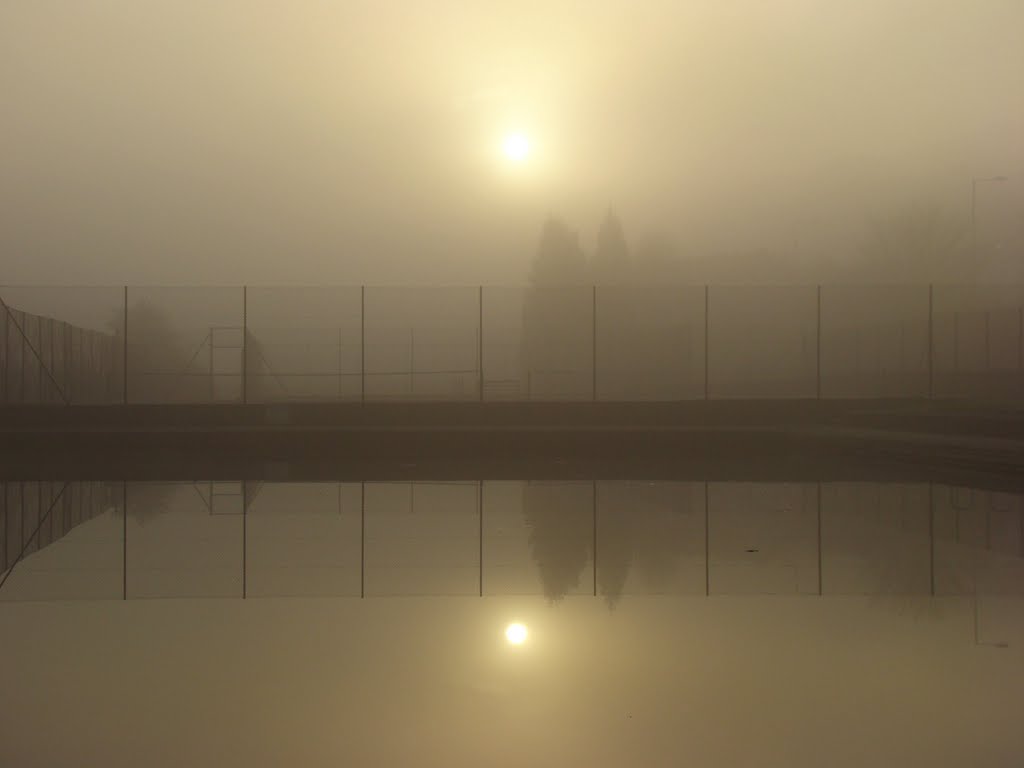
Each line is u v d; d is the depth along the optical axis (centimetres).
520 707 321
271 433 1742
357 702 328
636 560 639
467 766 268
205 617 480
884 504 953
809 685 347
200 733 297
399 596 528
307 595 534
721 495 1041
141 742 289
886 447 1566
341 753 279
